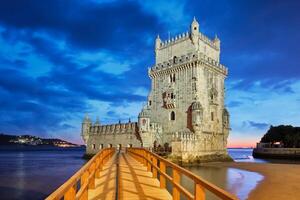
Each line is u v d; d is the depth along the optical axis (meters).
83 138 97.88
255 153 122.38
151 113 78.06
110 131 87.44
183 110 70.31
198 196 8.17
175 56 76.19
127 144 79.62
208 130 70.75
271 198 30.41
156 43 81.06
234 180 44.00
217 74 77.06
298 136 112.31
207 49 77.06
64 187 6.23
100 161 21.75
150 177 20.17
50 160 110.81
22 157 136.50
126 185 16.92
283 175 48.28
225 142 77.00
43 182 48.84
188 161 63.84
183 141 64.00
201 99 69.69
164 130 74.12
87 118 98.75
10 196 37.03
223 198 5.79
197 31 72.56
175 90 72.88
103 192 14.66
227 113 77.81
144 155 28.30
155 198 13.54
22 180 51.34
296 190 34.72
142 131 71.81
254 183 40.78
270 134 131.88
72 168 74.81
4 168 75.19
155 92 78.25
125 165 28.53
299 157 96.19
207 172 53.75
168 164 12.91
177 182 11.70
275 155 104.44
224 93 79.62
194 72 69.56
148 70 80.25
